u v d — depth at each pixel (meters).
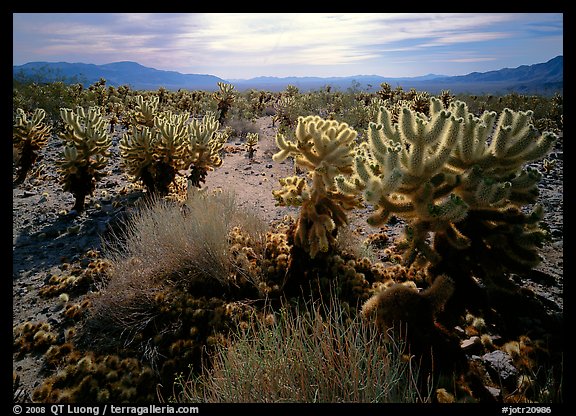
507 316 3.32
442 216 3.10
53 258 4.92
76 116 6.34
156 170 6.83
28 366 3.07
